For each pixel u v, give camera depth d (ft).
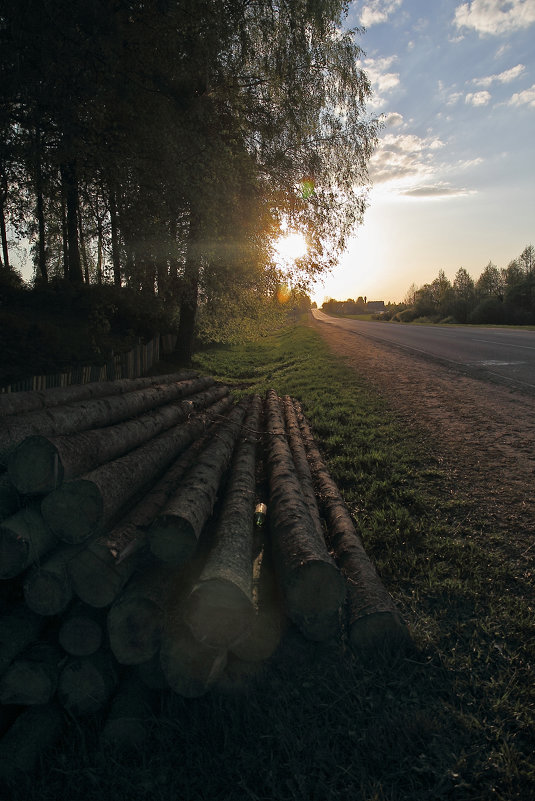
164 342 64.80
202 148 31.45
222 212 34.35
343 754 8.20
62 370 35.58
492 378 42.42
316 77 44.16
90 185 34.65
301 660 10.09
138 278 36.73
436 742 8.25
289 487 14.96
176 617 9.06
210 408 27.20
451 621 11.44
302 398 42.11
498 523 16.12
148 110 29.60
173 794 7.78
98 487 9.16
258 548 12.41
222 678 9.40
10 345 36.70
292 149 46.16
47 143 30.48
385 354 71.46
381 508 17.98
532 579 12.81
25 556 8.71
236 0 31.37
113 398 16.26
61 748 8.80
